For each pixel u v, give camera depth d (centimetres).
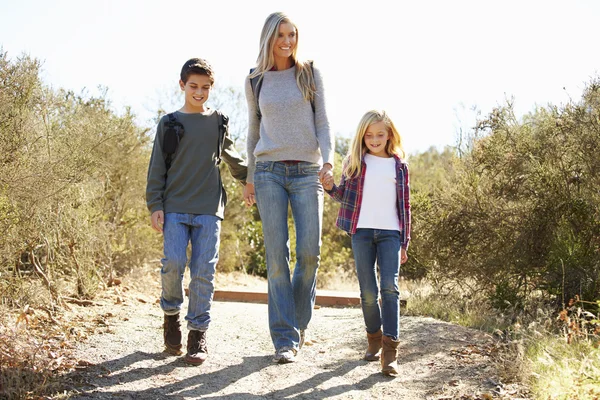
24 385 335
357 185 447
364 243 441
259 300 788
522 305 611
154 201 429
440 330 532
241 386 379
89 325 498
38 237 554
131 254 870
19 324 444
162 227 427
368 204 442
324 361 444
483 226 688
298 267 458
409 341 496
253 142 468
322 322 589
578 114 632
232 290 802
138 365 404
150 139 899
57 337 445
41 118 582
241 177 484
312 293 465
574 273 597
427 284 778
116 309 579
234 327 550
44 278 538
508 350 446
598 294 584
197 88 440
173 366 409
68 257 611
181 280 423
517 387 375
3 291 500
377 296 443
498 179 710
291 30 445
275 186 442
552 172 645
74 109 745
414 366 431
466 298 687
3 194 492
